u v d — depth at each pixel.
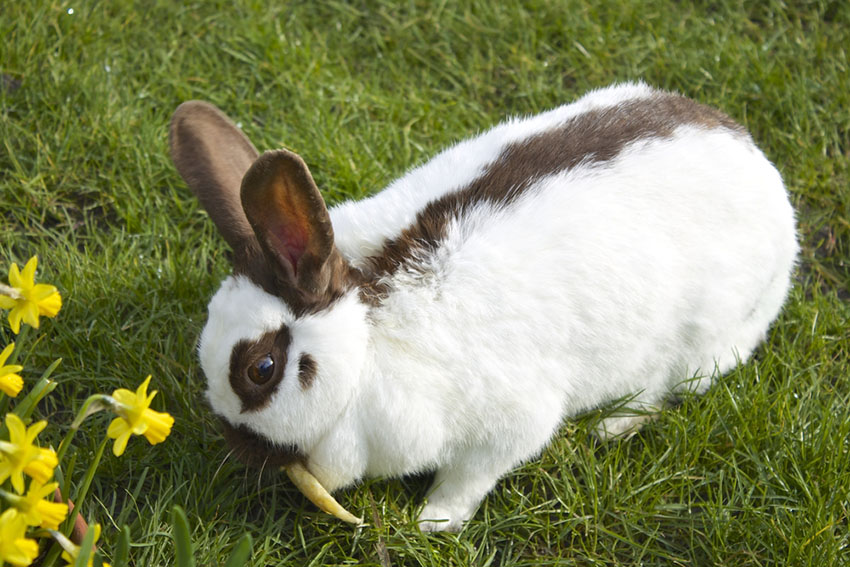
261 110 1.46
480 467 1.14
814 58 1.54
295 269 1.07
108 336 1.23
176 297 1.27
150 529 1.11
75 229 1.34
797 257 1.34
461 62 1.54
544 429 1.14
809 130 1.47
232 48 1.50
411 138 1.44
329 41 1.54
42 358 1.21
